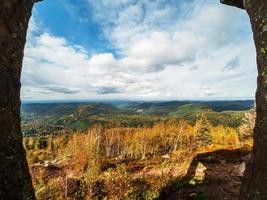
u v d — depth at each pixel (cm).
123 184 829
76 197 752
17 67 329
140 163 1282
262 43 320
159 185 848
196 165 1109
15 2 321
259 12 330
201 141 3130
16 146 319
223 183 852
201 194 747
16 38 325
